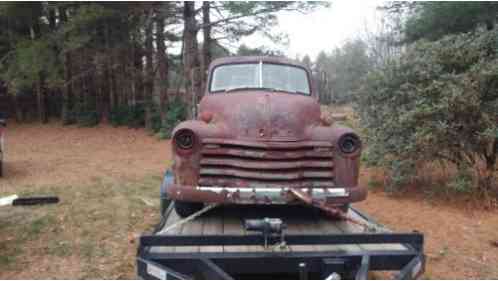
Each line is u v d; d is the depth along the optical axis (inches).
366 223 161.3
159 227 157.3
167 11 609.3
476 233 220.4
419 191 301.3
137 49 719.1
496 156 275.4
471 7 468.8
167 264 123.4
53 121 871.7
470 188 259.4
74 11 613.6
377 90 299.0
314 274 137.0
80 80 827.4
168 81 800.3
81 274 170.7
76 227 228.4
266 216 178.2
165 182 209.8
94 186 331.9
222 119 165.2
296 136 158.4
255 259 126.0
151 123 709.9
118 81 848.3
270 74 211.0
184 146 154.8
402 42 605.0
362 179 350.3
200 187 150.9
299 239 127.1
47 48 628.1
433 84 256.1
